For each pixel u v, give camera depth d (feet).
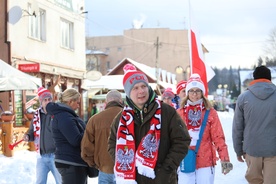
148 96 11.82
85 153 16.53
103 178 16.72
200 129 16.66
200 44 26.73
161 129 11.74
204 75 26.45
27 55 56.95
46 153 20.67
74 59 72.69
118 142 11.84
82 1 76.84
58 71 65.62
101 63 236.22
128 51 241.76
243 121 18.43
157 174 11.60
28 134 22.75
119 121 12.37
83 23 76.95
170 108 12.03
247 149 18.07
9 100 51.24
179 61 236.63
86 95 81.92
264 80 18.08
